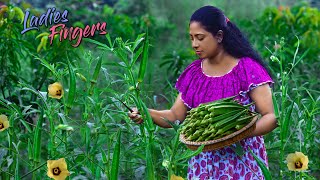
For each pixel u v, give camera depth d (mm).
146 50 3664
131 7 12977
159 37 10711
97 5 11477
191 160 3789
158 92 6758
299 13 8945
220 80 3674
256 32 8922
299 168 3662
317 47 7805
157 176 4188
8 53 5516
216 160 3676
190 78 3799
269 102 3605
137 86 3699
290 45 7590
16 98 5438
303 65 6992
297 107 4156
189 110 3879
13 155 3941
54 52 5598
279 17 8758
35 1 11383
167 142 4223
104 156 3680
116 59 7355
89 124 3814
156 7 12914
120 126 3900
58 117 4180
